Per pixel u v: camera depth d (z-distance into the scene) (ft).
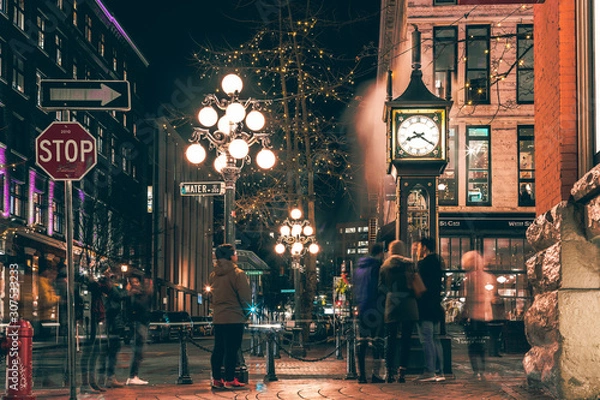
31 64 145.79
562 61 30.73
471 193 108.58
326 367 60.80
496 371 48.34
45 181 148.87
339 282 105.91
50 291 50.65
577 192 28.48
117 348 41.98
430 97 44.57
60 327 134.41
